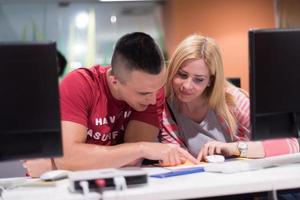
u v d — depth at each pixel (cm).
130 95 136
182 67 162
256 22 423
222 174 116
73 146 133
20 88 104
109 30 427
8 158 105
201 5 416
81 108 140
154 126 159
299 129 124
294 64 121
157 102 162
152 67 126
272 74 119
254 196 111
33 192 105
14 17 421
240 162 128
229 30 420
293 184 106
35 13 423
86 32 425
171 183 106
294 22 412
